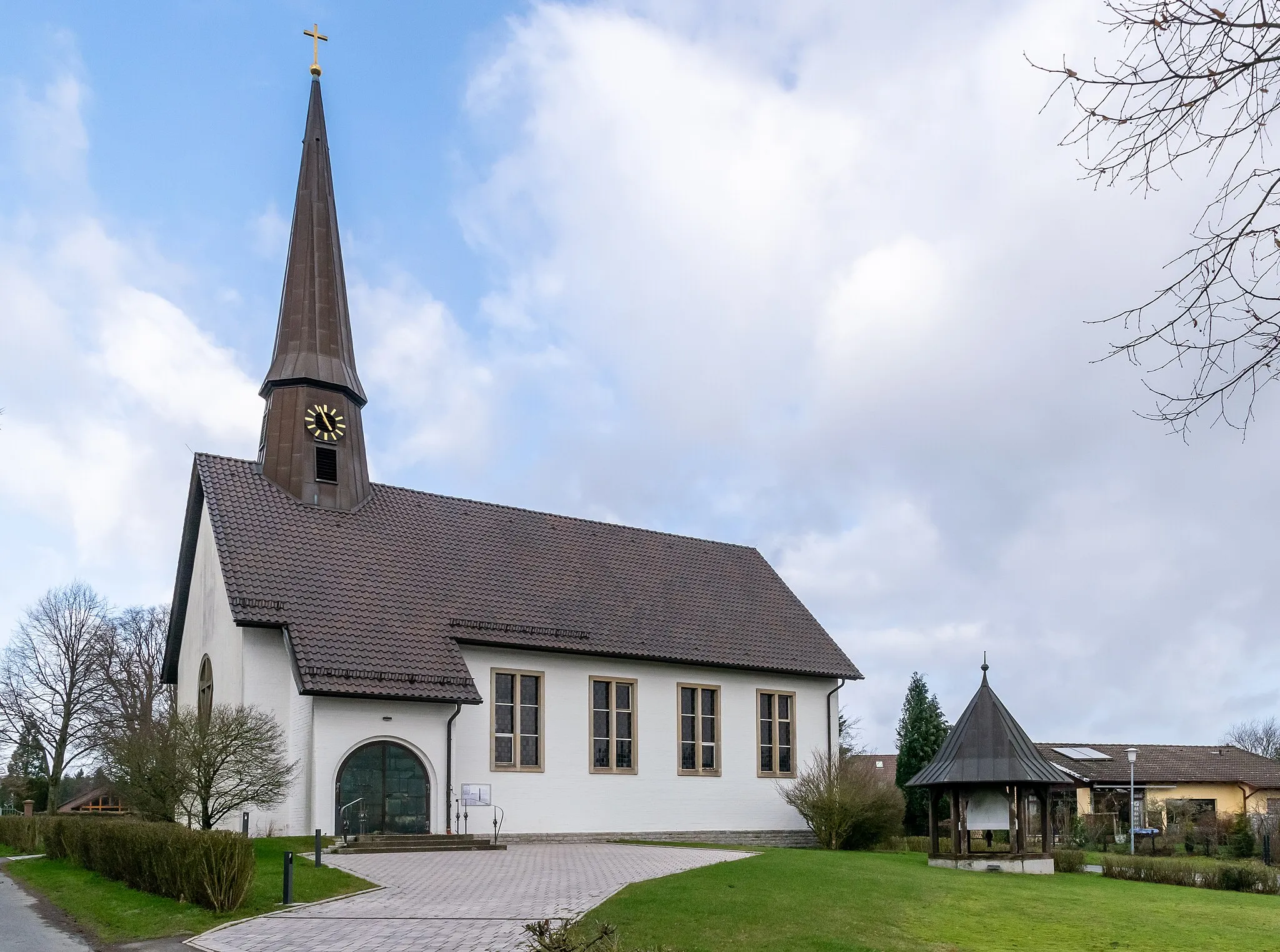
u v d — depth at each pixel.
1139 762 54.06
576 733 32.72
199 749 23.62
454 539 34.28
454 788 29.56
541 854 25.36
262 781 24.17
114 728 45.84
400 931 14.94
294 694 27.38
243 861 17.11
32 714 55.53
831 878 20.23
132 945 14.82
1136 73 5.91
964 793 26.66
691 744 35.75
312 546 30.59
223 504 30.16
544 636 32.31
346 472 32.97
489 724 30.86
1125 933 17.16
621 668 34.19
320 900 17.92
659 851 26.50
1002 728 26.58
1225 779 52.38
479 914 16.16
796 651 39.03
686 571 39.84
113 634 58.09
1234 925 18.59
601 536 38.94
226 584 27.81
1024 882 23.27
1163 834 44.16
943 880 21.78
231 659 28.38
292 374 32.69
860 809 34.84
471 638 30.52
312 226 34.44
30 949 14.68
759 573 42.41
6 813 60.41
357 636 28.42
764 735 37.81
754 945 14.38
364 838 25.83
